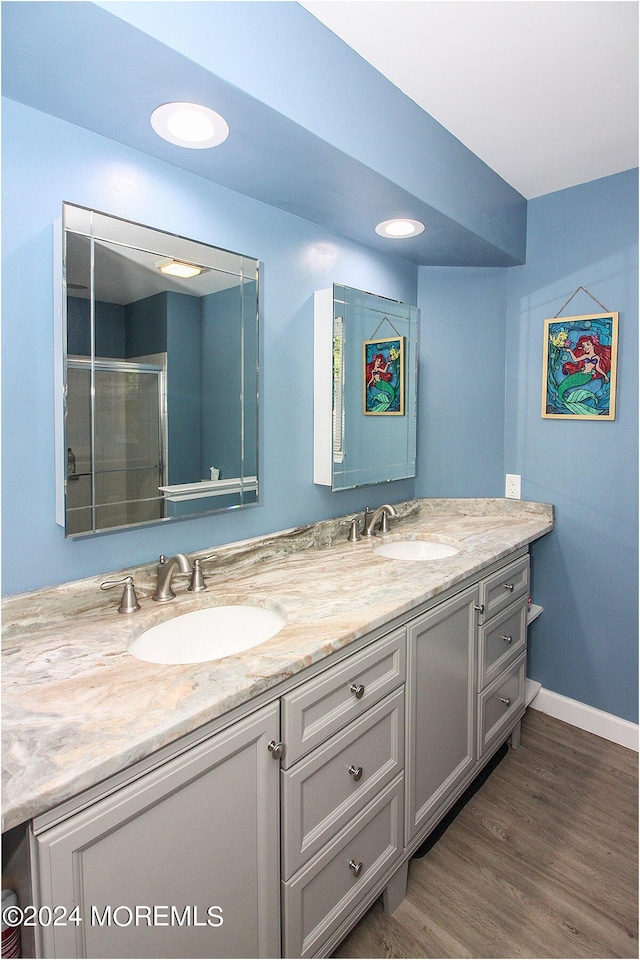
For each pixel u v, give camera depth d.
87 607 1.31
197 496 1.55
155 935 0.91
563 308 2.35
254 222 1.69
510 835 1.76
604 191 2.20
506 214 2.24
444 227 1.94
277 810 1.12
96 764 0.78
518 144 1.92
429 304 2.50
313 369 1.94
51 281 1.23
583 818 1.84
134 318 1.36
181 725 0.89
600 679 2.35
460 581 1.70
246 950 1.07
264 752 1.07
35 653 1.12
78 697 0.96
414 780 1.55
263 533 1.80
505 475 2.58
